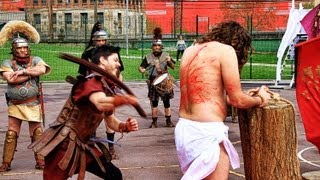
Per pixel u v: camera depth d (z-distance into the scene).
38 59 7.87
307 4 56.16
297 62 6.20
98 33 7.68
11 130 7.83
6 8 72.81
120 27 71.25
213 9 63.12
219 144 4.56
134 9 72.31
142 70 11.64
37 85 7.86
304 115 6.16
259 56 41.41
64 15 73.25
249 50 4.85
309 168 7.58
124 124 4.95
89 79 4.66
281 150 5.04
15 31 7.67
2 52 36.03
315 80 6.11
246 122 5.18
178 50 37.16
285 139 5.05
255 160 5.10
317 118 6.11
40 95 7.90
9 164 7.85
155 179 7.20
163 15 68.00
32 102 7.80
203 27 64.00
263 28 59.28
